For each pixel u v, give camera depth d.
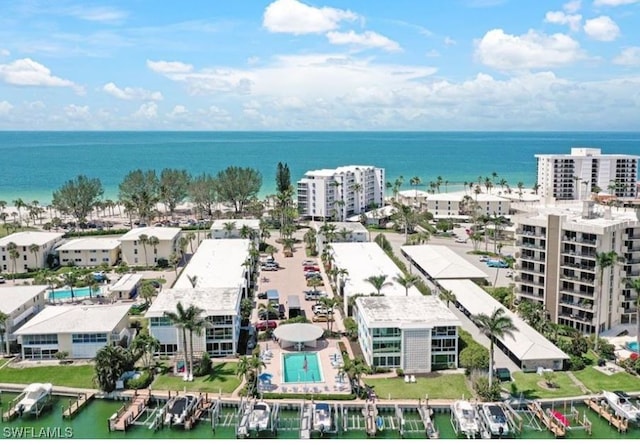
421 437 72.38
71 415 77.44
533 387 84.25
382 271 130.00
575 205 139.50
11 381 87.56
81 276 142.88
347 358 94.25
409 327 89.50
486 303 115.50
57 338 95.19
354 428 74.50
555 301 108.31
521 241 115.19
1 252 152.00
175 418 74.69
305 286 140.62
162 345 96.62
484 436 72.25
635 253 107.69
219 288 109.00
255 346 101.38
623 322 109.00
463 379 87.62
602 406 78.62
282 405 79.44
